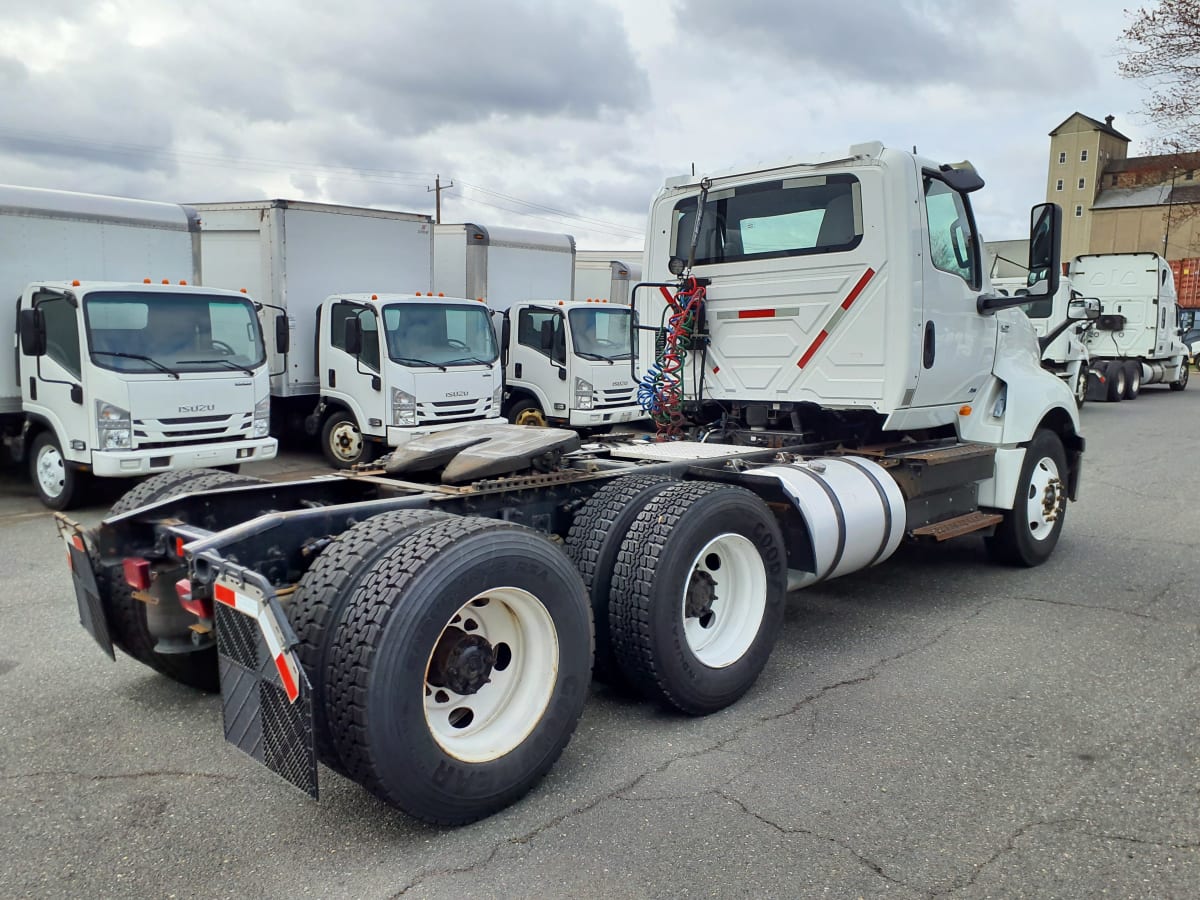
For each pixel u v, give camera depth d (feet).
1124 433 49.16
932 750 11.87
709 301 19.75
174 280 35.45
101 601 12.07
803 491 14.84
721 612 13.67
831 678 14.49
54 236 31.89
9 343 30.89
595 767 11.45
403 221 42.09
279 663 8.71
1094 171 231.30
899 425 17.51
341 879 9.04
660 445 18.07
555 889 8.85
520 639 10.86
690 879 9.00
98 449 27.53
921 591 19.44
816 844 9.62
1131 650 15.69
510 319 45.24
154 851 9.56
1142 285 72.28
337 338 37.73
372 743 8.97
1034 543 21.03
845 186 17.42
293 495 13.42
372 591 9.30
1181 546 23.49
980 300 19.22
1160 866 9.17
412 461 13.39
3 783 11.05
